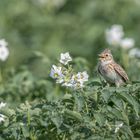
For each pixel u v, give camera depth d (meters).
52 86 15.52
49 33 24.81
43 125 11.09
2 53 16.02
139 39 23.92
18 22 25.33
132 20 24.95
